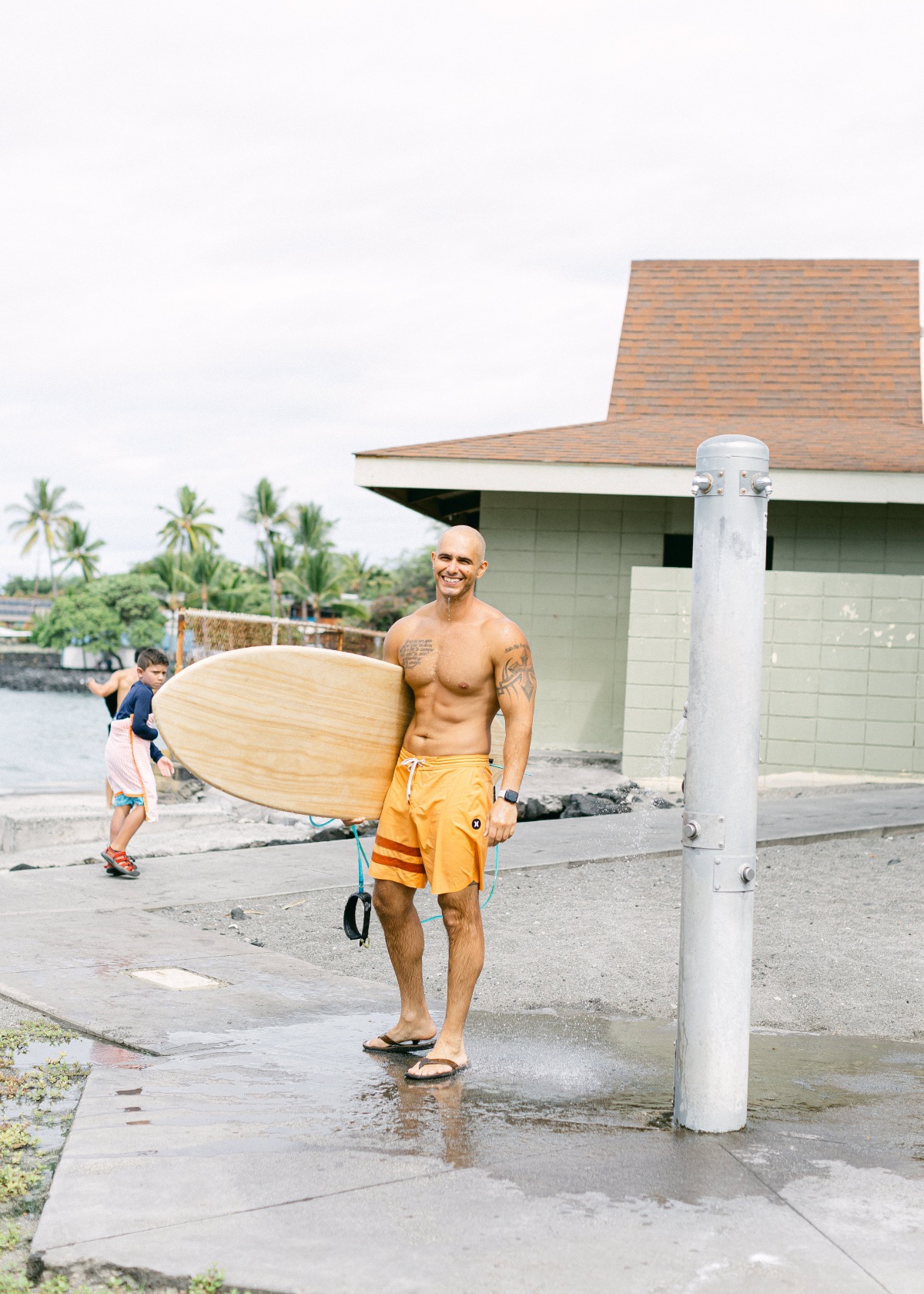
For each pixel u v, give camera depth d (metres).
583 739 14.84
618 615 14.77
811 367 18.00
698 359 18.19
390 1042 4.59
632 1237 3.01
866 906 7.28
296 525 102.44
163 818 10.64
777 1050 4.74
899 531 14.30
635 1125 3.82
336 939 6.51
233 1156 3.46
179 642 12.27
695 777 3.79
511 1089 4.16
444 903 4.33
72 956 5.87
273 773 4.31
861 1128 3.84
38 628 110.50
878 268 19.08
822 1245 2.99
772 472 13.31
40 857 9.09
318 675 4.38
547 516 14.89
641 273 19.41
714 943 3.74
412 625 4.45
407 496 16.27
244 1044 4.60
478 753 4.32
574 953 6.21
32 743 31.28
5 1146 3.56
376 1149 3.54
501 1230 3.03
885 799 11.79
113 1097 3.95
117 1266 2.81
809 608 12.84
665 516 14.66
